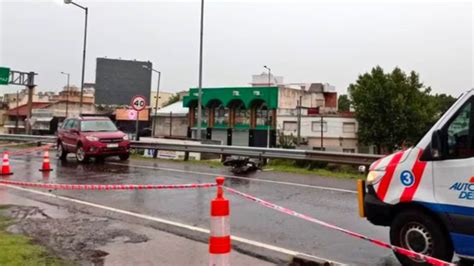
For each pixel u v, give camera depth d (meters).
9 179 12.56
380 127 54.09
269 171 14.33
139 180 12.41
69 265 5.11
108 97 77.81
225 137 61.22
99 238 6.35
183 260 5.40
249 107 59.44
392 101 53.12
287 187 11.05
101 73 77.44
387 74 55.91
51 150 24.08
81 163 17.14
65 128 19.08
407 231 5.12
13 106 83.56
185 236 6.50
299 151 14.80
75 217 7.68
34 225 7.07
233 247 5.97
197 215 7.90
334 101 73.75
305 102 68.50
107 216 7.79
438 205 4.82
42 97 83.50
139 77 80.25
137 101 22.77
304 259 5.32
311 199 9.45
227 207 4.37
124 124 69.50
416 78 55.16
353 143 58.59
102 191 10.33
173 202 9.05
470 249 4.62
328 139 59.66
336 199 9.45
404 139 54.00
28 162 17.55
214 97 61.28
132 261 5.34
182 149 18.61
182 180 12.41
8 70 42.38
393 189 5.25
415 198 4.99
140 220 7.50
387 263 5.38
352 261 5.45
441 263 4.29
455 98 5.40
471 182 4.62
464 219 4.63
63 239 6.27
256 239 6.38
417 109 53.19
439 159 4.85
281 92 63.56
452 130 4.83
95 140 17.34
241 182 11.91
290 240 6.33
